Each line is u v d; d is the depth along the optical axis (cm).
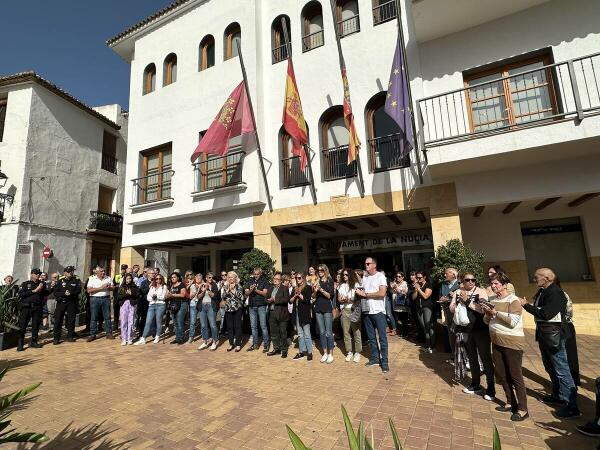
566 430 360
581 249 855
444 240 762
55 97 1522
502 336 400
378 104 898
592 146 620
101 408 457
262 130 1011
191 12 1211
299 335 679
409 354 668
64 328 1109
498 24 756
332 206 895
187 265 1591
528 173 706
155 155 1248
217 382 546
